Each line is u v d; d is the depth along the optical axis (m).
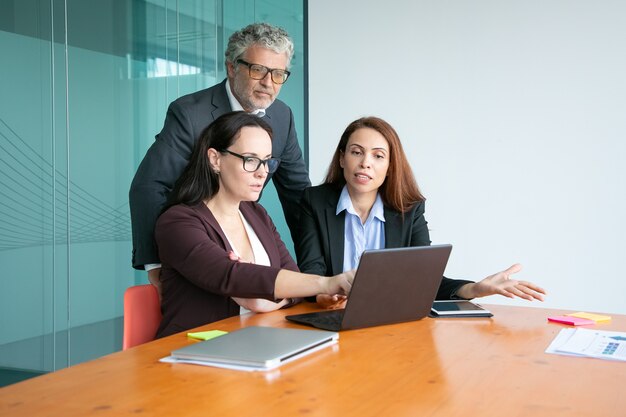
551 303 4.94
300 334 1.82
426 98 5.20
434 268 2.13
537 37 4.91
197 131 3.02
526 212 4.98
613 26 4.74
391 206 2.88
